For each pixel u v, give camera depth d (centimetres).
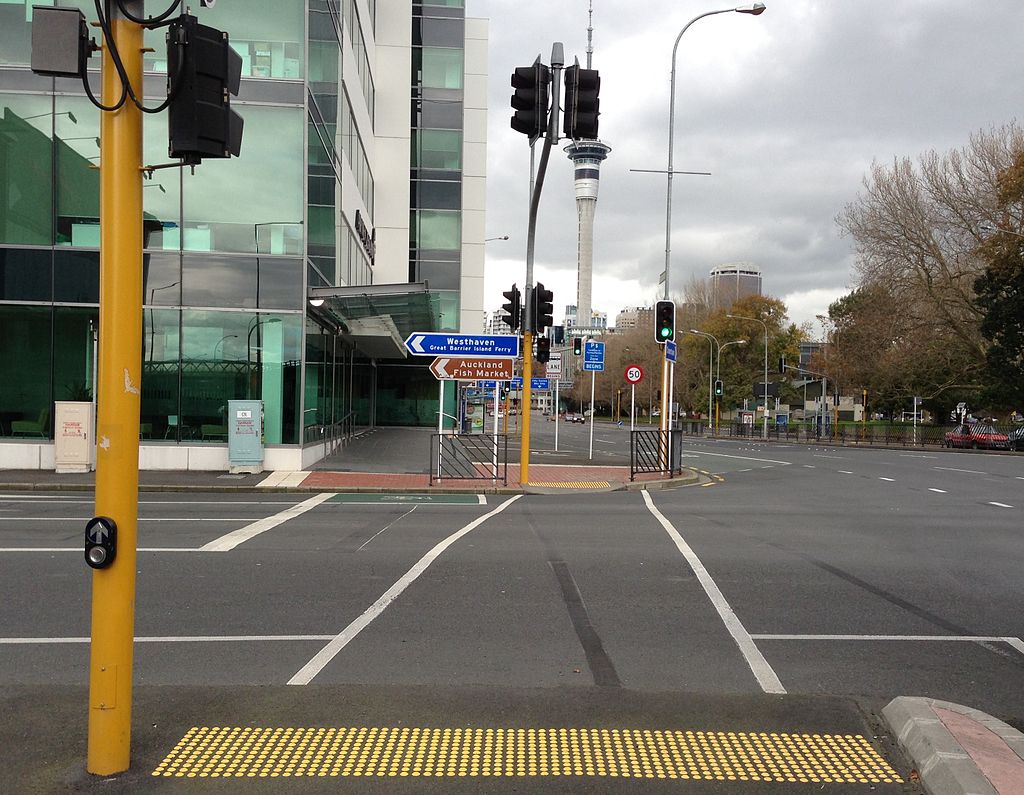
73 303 2056
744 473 2680
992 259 4709
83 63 374
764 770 418
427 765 418
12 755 418
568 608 760
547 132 1316
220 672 572
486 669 584
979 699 536
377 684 546
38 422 2055
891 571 955
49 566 921
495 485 1969
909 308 5000
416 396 4225
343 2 2775
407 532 1226
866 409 7812
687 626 704
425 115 4253
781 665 601
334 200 2573
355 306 2408
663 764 423
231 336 2114
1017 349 4819
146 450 2080
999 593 846
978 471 2823
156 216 2094
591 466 2580
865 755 437
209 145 384
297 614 731
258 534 1191
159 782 393
